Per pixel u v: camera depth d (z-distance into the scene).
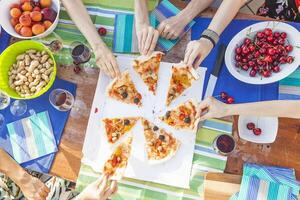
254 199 0.76
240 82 0.86
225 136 0.81
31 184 0.89
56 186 1.01
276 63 0.84
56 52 0.93
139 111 0.87
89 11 0.95
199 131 0.84
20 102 0.91
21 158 0.88
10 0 0.92
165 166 0.83
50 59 0.90
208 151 0.83
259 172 0.78
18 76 0.90
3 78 0.89
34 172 1.03
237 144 0.82
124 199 0.83
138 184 0.83
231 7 0.86
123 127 0.86
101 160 0.85
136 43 0.91
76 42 0.93
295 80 0.84
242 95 0.85
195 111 0.85
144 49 0.89
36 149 0.88
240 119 0.83
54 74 0.88
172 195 0.81
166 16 0.93
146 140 0.85
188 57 0.85
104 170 0.83
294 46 0.83
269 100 0.84
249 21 0.88
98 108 0.88
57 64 0.92
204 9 0.91
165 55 0.90
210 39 0.85
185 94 0.87
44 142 0.88
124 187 0.83
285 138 0.81
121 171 0.83
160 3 0.94
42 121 0.89
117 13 0.94
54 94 0.89
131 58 0.91
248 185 0.77
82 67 0.91
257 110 0.80
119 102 0.88
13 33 0.93
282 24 0.85
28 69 0.89
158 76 0.89
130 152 0.85
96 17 0.95
